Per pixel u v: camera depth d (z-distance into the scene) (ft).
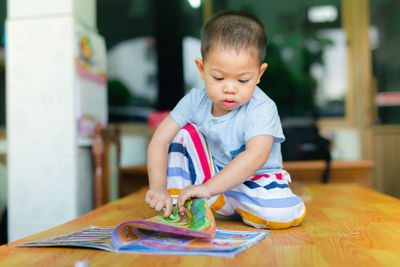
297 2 11.12
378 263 2.62
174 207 3.75
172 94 11.42
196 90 4.29
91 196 6.24
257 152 3.53
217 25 3.48
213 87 3.48
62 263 2.74
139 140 11.07
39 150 5.84
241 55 3.33
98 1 11.41
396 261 2.66
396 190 11.00
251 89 3.49
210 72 3.46
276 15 11.19
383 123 11.03
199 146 4.15
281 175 4.01
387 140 11.03
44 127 5.84
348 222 3.96
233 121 3.83
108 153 6.64
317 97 11.21
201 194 3.45
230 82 3.42
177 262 2.70
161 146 4.16
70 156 5.76
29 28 5.90
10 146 5.90
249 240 3.19
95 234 3.48
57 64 5.82
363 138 11.04
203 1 11.27
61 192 5.77
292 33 11.18
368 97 11.03
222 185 3.44
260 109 3.74
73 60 5.79
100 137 6.02
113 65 11.41
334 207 4.86
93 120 6.34
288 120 10.03
